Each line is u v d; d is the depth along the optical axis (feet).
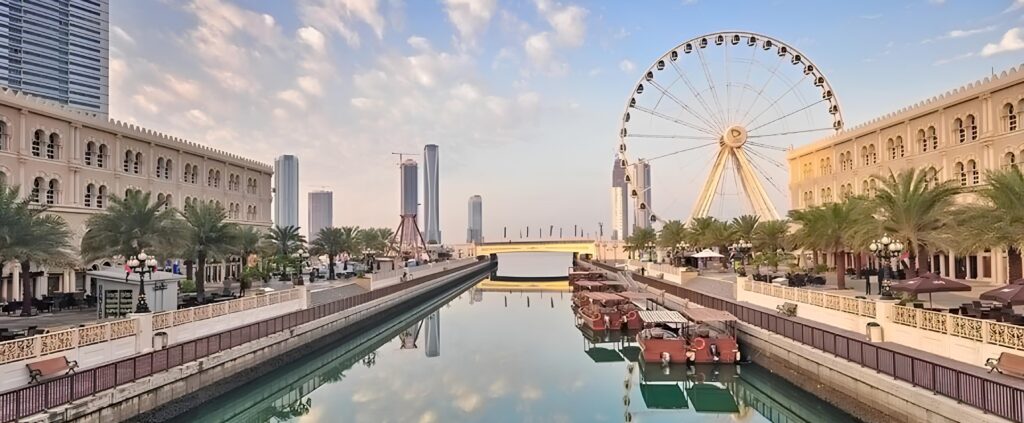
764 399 107.96
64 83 394.73
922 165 181.37
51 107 153.17
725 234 254.47
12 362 69.77
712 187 276.62
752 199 267.59
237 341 104.83
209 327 109.40
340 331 158.40
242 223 245.24
